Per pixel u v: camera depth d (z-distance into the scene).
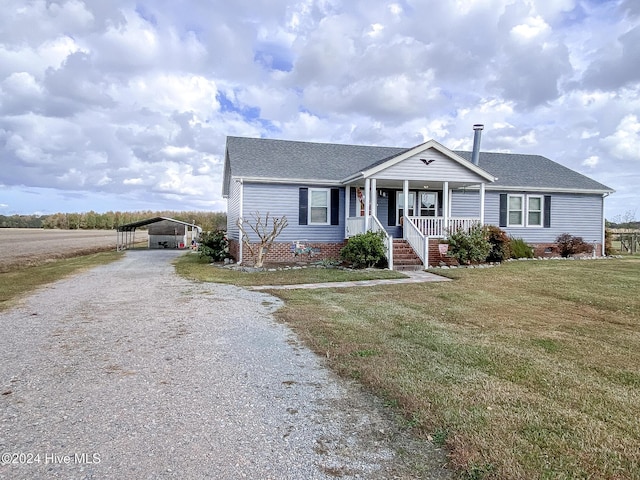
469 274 12.02
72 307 7.67
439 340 5.42
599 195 19.67
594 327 6.25
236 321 6.51
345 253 14.08
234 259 17.48
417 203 18.00
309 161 17.66
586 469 2.54
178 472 2.51
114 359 4.66
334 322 6.39
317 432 3.04
